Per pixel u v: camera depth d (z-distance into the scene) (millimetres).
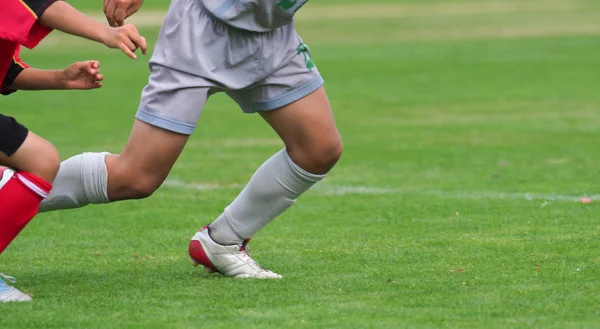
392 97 54188
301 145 17672
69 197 17297
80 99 53812
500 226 23141
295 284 17469
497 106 49688
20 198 15875
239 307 15805
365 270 18641
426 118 46031
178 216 25406
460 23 107250
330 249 20828
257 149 37625
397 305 15844
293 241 21828
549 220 23719
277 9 16641
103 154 17375
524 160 34188
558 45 82625
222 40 16906
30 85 17578
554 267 18578
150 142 16938
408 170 32656
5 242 16172
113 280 18016
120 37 15578
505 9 124500
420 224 23703
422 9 127875
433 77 63594
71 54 79000
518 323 14734
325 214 25297
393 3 139375
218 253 18141
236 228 18062
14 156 15828
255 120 46031
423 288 17031
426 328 14469
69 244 21875
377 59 75625
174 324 14750
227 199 27953
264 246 21266
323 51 82625
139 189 17250
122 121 45312
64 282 17844
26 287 17406
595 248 20297
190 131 17016
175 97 16891
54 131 42000
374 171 32531
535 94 53906
